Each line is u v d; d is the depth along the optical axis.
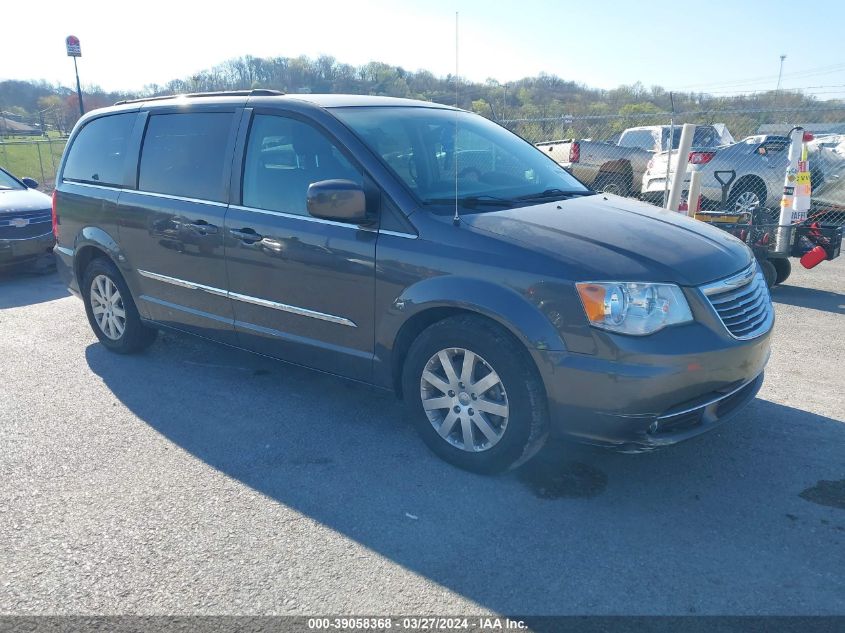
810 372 5.12
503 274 3.34
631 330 3.13
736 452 3.87
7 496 3.53
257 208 4.32
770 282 7.74
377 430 4.22
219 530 3.21
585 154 13.84
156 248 4.93
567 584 2.80
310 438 4.13
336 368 4.13
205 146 4.64
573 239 3.43
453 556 2.99
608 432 3.22
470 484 3.57
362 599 2.73
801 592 2.73
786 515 3.26
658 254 3.38
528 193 4.23
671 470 3.68
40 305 7.47
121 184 5.21
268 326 4.40
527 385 3.32
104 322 5.69
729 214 7.79
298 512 3.34
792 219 7.59
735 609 2.64
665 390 3.13
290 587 2.81
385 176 3.79
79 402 4.73
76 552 3.06
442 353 3.61
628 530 3.15
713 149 11.66
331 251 3.91
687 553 2.98
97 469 3.79
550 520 3.24
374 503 3.41
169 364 5.44
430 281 3.54
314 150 4.09
